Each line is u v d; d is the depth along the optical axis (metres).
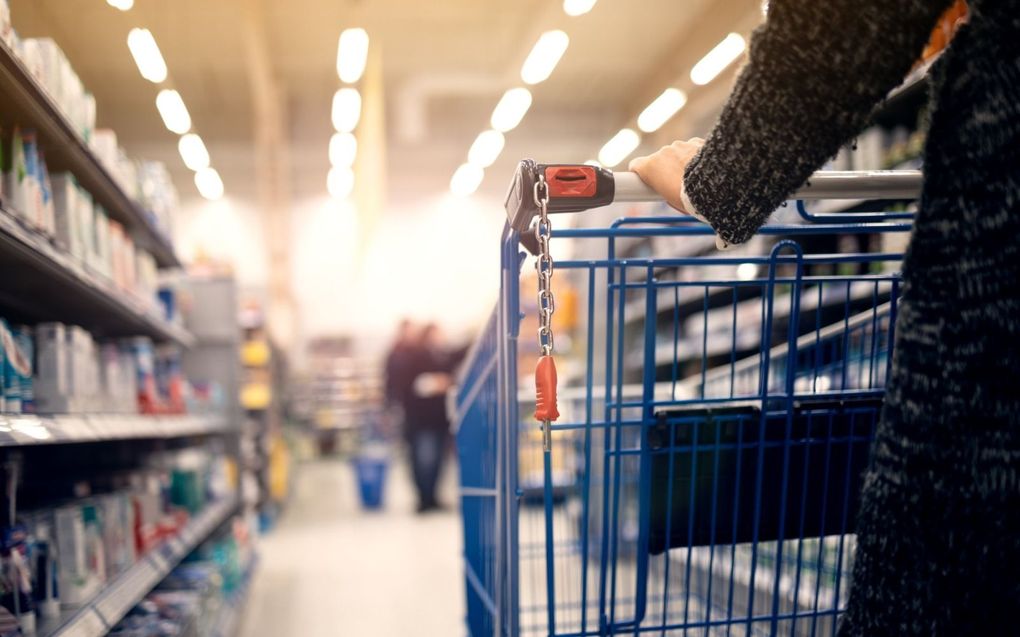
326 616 3.61
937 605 0.68
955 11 1.42
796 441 1.25
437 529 5.90
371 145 10.64
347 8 8.45
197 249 5.78
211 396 4.27
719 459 1.28
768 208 0.84
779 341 3.44
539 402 1.02
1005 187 0.64
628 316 5.17
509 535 1.25
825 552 2.11
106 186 2.46
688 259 1.20
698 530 1.28
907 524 0.70
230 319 4.71
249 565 4.19
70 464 2.90
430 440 6.71
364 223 12.38
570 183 1.02
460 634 3.31
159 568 2.45
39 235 1.83
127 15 7.75
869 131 2.88
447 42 9.49
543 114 11.91
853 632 0.74
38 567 1.73
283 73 10.55
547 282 1.01
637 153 11.95
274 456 6.93
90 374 2.17
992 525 0.64
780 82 0.76
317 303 13.75
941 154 0.69
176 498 3.34
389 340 13.87
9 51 1.47
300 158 12.03
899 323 0.73
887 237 2.37
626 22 8.74
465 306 14.05
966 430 0.66
